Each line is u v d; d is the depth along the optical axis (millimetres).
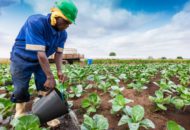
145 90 2604
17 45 1577
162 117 1740
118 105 1638
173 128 1185
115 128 1572
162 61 13500
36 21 1423
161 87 2398
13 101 1620
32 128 1130
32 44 1413
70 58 9602
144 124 1392
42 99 1415
